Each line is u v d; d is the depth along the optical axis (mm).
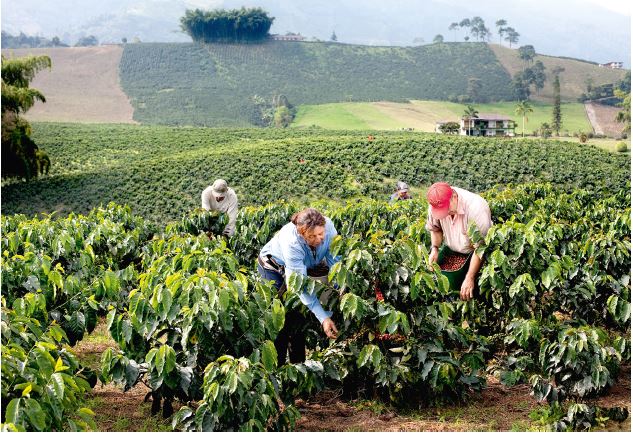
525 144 67625
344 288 5984
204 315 5527
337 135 99000
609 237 8414
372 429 5969
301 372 5770
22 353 4973
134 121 173000
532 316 7566
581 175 53156
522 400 6793
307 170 56031
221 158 63469
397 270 6246
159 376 5531
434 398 6504
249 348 5863
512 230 7176
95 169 70375
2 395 4605
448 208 6973
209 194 12766
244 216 13531
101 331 10398
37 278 7285
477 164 57406
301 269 6113
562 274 8188
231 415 5164
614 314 7277
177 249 8312
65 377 4809
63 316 7062
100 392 7383
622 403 6500
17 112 55562
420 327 6434
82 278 8961
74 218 12430
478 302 7875
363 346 6336
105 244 10906
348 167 56594
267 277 6715
